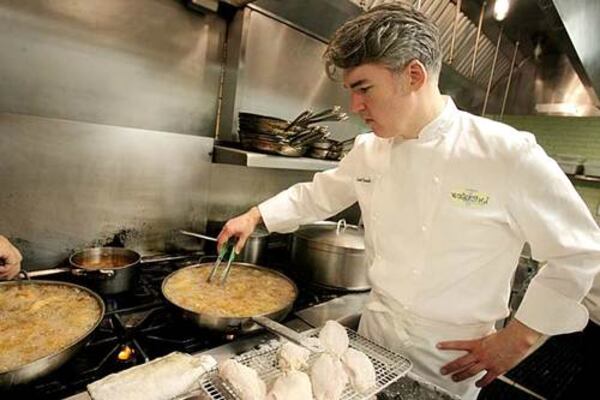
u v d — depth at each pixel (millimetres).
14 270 1050
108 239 1470
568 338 2883
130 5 1355
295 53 1861
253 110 1773
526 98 3111
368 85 850
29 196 1260
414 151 1011
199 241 1745
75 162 1330
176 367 758
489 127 966
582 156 3793
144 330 1058
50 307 1044
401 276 1034
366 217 1176
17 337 902
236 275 1447
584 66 2271
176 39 1506
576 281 841
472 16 2215
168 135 1536
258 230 1695
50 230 1323
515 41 2553
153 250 1607
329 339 887
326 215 1402
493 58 2766
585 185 3805
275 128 1454
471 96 2938
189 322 1049
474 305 971
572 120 3830
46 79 1237
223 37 1655
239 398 692
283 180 2029
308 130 1561
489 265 957
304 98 1993
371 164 1159
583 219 858
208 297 1240
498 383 2223
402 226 1038
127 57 1392
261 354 867
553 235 850
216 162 1679
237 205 1858
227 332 1028
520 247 966
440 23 2195
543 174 862
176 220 1648
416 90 883
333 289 1499
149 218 1562
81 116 1333
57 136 1277
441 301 985
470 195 939
